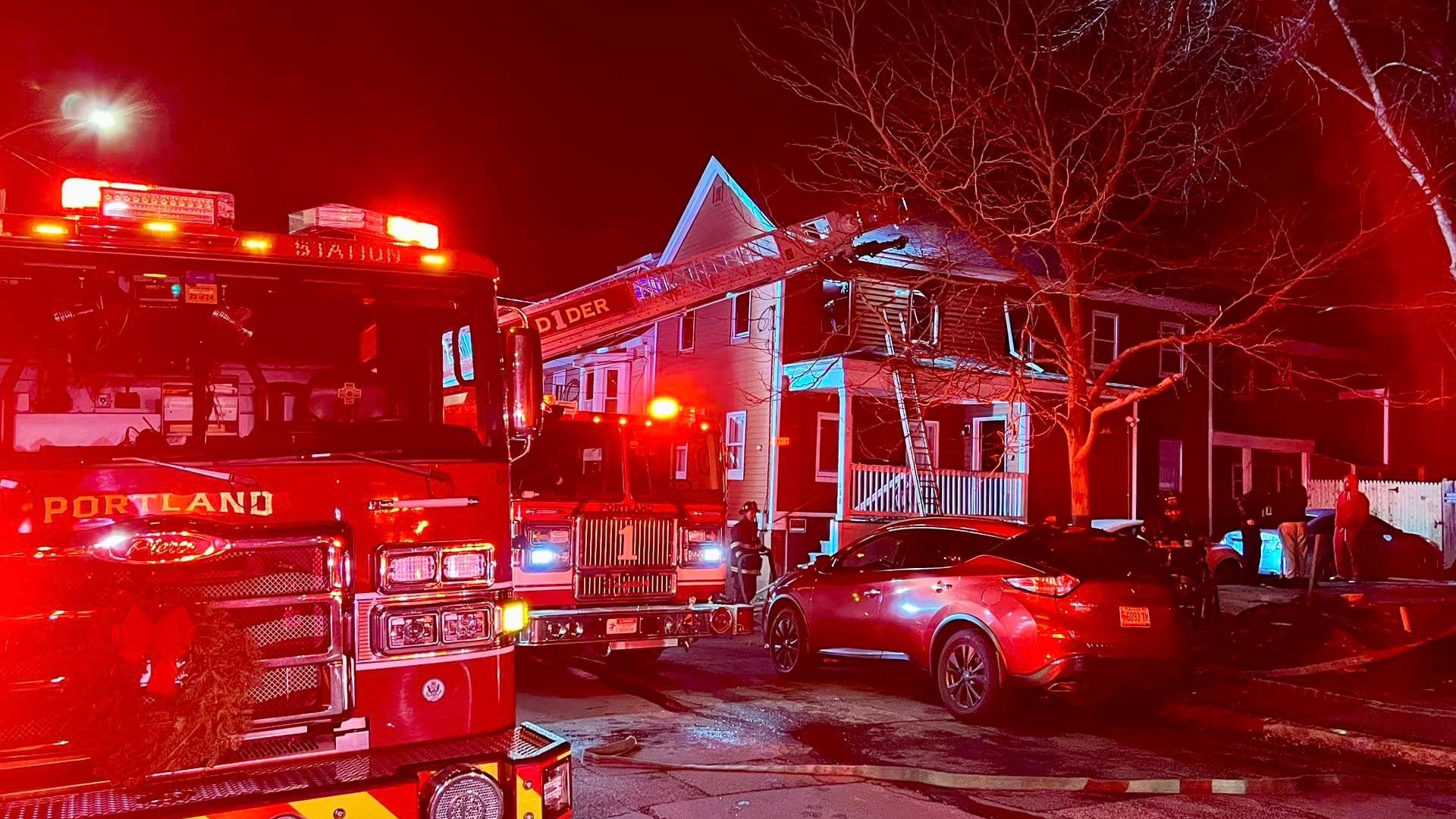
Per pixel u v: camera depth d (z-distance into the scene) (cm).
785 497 2189
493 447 423
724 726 820
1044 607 812
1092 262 1391
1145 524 1417
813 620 1012
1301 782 656
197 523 352
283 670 367
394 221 457
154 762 333
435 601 393
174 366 416
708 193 2505
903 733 802
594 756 706
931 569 909
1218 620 1200
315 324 446
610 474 1007
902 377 1938
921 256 1973
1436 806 620
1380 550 2006
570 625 917
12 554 336
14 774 331
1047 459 2353
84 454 361
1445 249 1540
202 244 410
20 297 395
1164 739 810
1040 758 727
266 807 334
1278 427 2828
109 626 337
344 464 387
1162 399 2573
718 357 2436
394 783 352
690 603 991
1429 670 979
